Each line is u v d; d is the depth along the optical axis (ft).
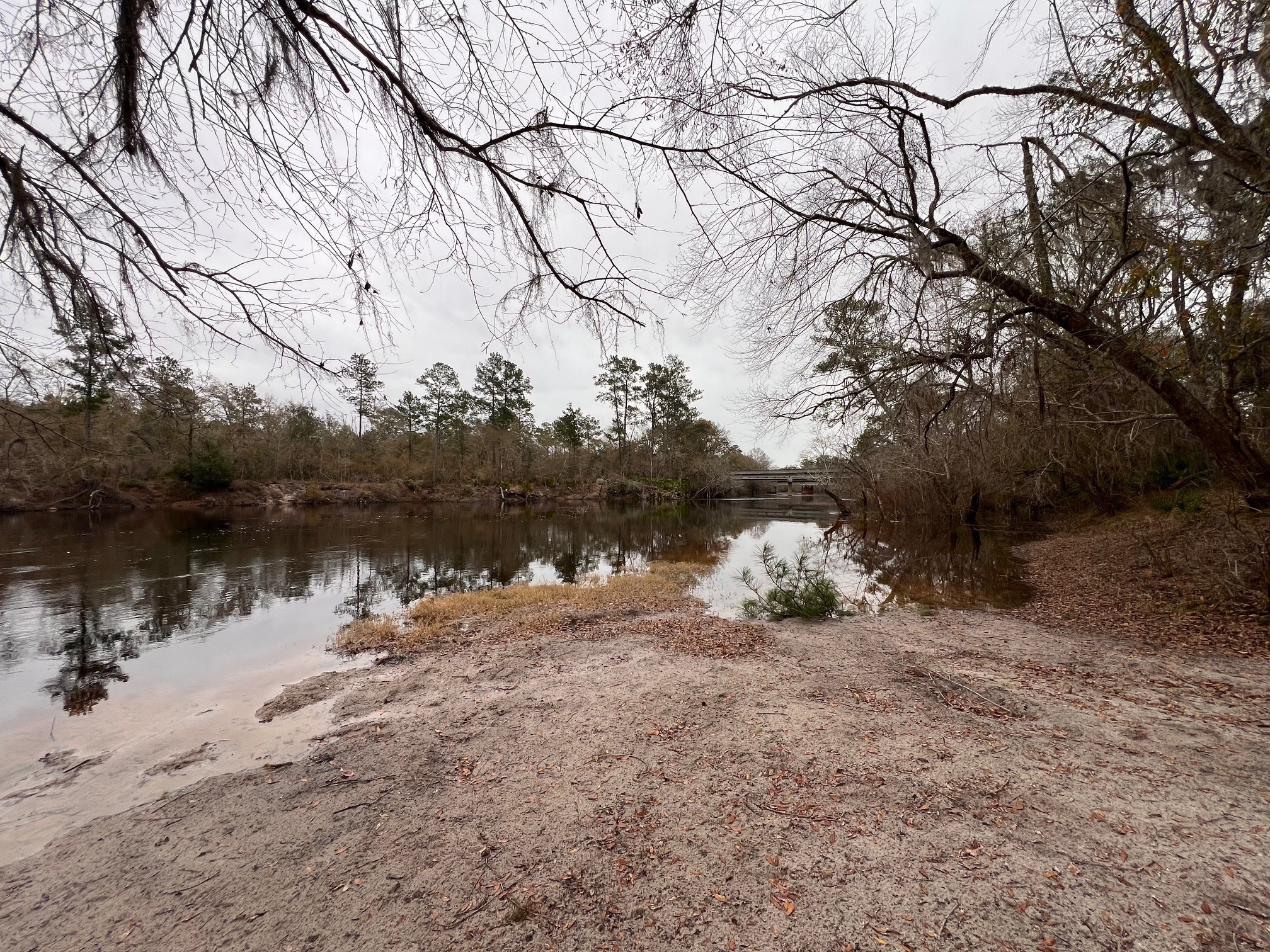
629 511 144.05
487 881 8.20
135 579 40.88
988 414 30.12
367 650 23.32
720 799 10.14
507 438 175.01
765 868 8.21
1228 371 21.63
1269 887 7.28
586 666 19.47
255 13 5.73
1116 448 41.45
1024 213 19.26
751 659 19.34
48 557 49.67
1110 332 19.53
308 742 14.19
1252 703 14.05
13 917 7.97
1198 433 20.75
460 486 166.30
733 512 142.31
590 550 62.64
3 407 8.90
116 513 93.09
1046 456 45.16
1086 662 18.45
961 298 21.53
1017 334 22.50
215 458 101.71
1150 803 9.43
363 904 7.84
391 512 120.06
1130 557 34.01
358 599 35.53
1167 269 16.84
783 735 12.70
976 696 15.24
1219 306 18.65
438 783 11.32
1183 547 30.14
